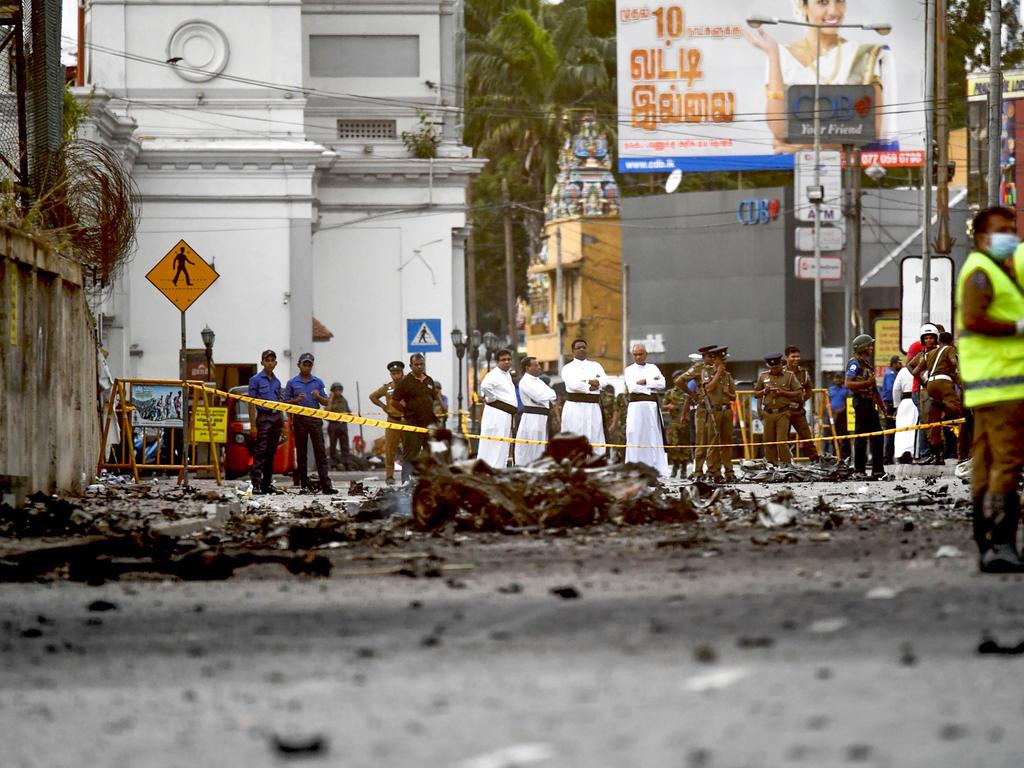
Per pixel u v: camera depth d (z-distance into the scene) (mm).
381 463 121250
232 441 89938
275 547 35469
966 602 22938
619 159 154000
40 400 53250
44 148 61062
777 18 154500
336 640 20734
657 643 19516
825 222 146750
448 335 135125
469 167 134750
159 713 15930
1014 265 27891
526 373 72750
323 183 133750
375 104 136625
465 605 24203
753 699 15633
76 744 14570
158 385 72000
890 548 32250
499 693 16344
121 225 61844
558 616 22422
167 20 125875
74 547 31781
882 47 156875
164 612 24438
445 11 137875
